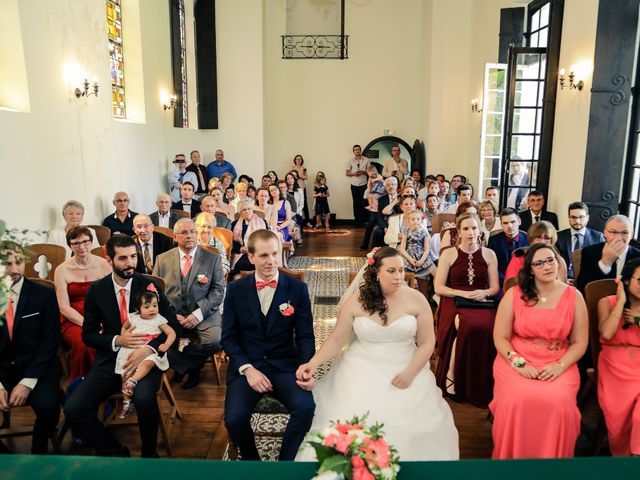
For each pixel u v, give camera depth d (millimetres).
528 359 3137
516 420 2857
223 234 5621
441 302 4277
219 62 11758
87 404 2988
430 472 1734
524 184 8055
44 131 5387
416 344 3465
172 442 3402
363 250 10094
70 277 3939
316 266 8578
